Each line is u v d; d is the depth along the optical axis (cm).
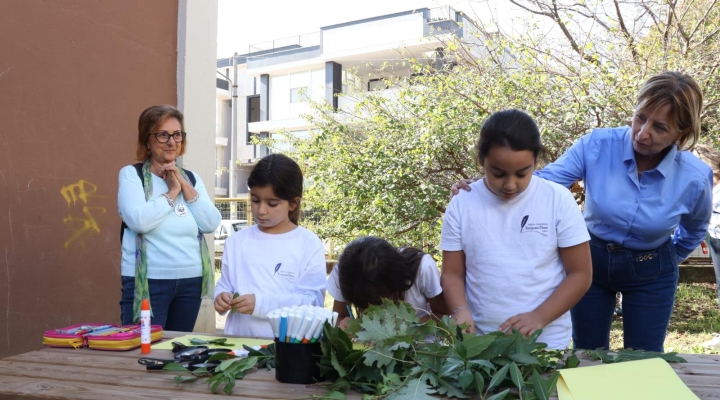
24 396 148
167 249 282
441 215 600
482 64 621
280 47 2561
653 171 231
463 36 750
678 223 240
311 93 2298
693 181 232
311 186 649
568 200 204
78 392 147
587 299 252
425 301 227
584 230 201
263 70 2355
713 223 362
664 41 551
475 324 208
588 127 532
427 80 645
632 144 233
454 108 572
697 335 538
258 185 247
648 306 243
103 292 394
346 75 2162
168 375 161
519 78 557
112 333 197
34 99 356
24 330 349
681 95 208
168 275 282
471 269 211
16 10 347
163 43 433
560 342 205
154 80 427
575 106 514
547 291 202
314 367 153
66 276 372
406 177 603
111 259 400
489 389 135
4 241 340
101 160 394
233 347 190
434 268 224
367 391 143
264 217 249
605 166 241
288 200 251
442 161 598
